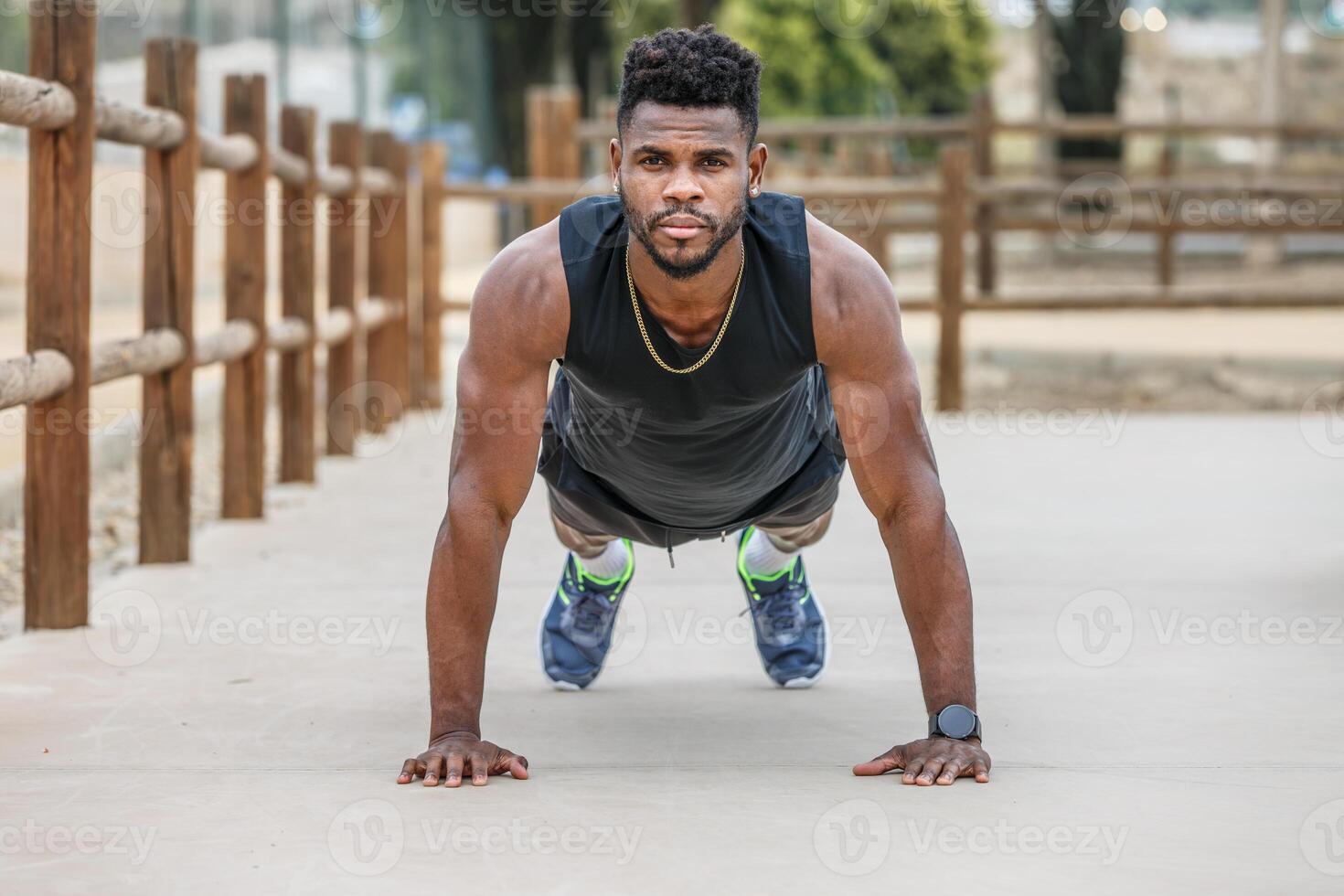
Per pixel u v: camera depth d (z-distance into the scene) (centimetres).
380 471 677
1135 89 3019
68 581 393
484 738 300
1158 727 305
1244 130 1192
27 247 389
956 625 272
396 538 526
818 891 220
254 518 557
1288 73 2969
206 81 1221
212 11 1243
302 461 633
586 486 302
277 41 1409
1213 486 616
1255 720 310
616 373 261
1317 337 1181
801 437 293
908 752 274
